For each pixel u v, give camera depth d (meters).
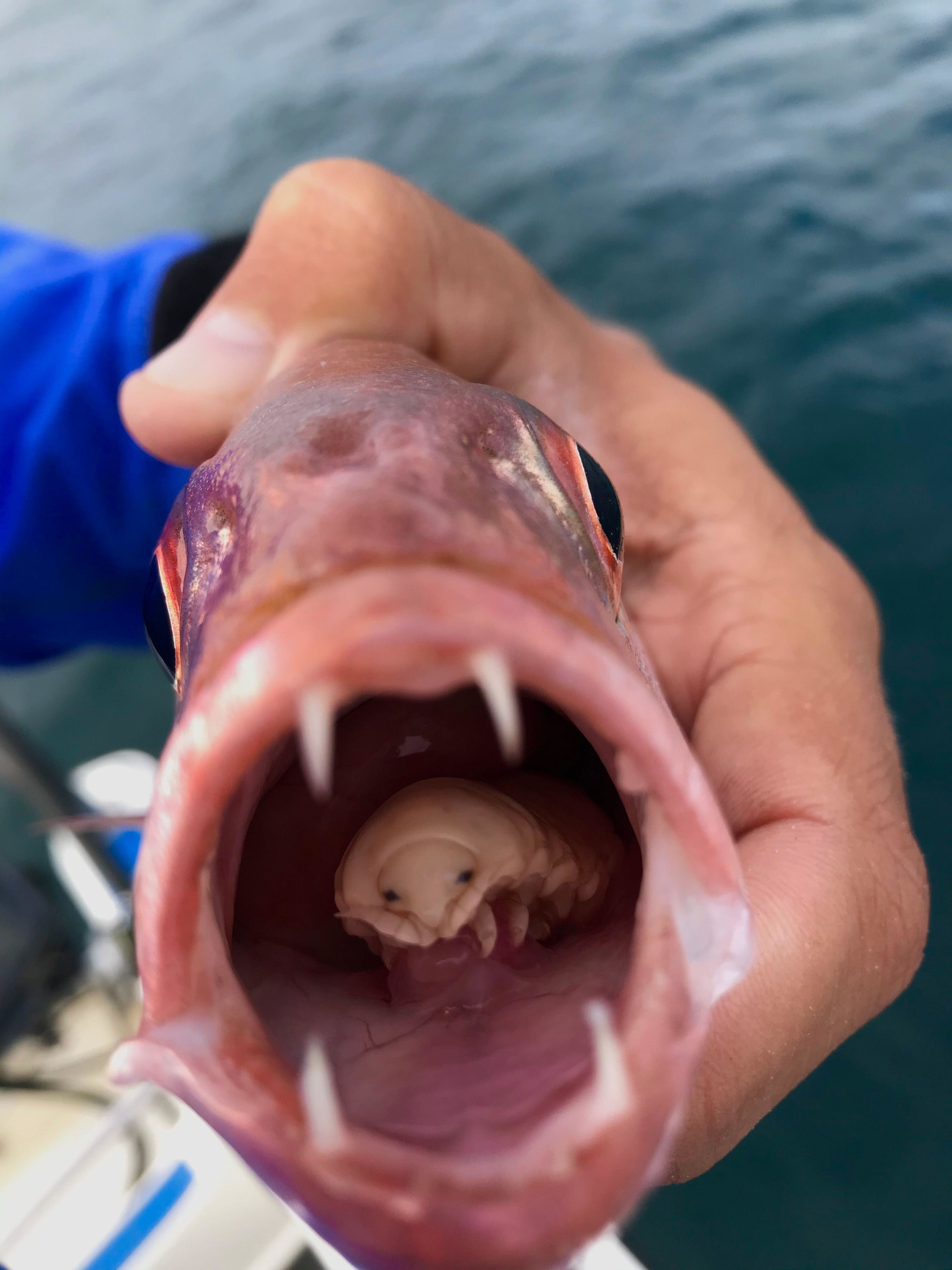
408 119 0.60
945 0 0.55
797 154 0.46
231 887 0.08
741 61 0.55
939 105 0.46
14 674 0.41
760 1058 0.10
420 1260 0.06
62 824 0.13
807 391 0.35
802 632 0.13
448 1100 0.07
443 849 0.08
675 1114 0.07
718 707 0.13
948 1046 0.22
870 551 0.30
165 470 0.21
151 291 0.21
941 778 0.26
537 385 0.16
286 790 0.09
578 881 0.09
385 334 0.13
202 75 0.82
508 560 0.07
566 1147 0.06
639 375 0.17
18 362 0.22
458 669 0.06
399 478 0.07
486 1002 0.08
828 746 0.12
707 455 0.15
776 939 0.10
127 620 0.26
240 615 0.07
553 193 0.48
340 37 0.77
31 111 0.89
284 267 0.13
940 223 0.40
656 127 0.51
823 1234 0.21
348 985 0.09
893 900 0.12
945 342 0.35
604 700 0.07
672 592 0.14
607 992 0.08
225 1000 0.07
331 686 0.06
